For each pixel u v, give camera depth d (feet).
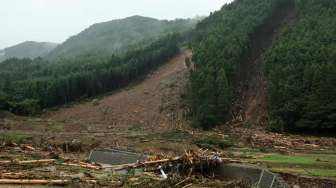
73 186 104.68
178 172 145.38
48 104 376.89
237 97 323.57
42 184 105.70
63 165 140.87
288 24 401.70
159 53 457.27
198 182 122.83
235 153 192.24
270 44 384.06
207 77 296.10
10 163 136.67
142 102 360.07
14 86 387.55
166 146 203.62
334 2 399.44
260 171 142.51
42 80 402.11
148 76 430.20
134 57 450.30
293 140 236.22
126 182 112.06
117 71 412.98
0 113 331.98
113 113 349.20
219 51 335.67
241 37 357.20
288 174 136.26
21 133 249.75
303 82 278.46
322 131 262.26
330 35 326.24
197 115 291.99
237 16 418.51
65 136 237.86
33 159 150.30
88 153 193.57
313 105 260.01
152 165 143.74
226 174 149.79
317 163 160.04
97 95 400.88
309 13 387.75
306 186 127.44
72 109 371.35
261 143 226.17
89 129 287.69
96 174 125.29
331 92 258.57
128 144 212.43
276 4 438.81
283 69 292.81
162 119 321.73
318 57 294.87
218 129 276.41
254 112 303.68
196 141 219.61
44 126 287.89
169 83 383.24
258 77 340.80
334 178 131.75
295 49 314.55
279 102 279.08
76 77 393.91
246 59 361.51
